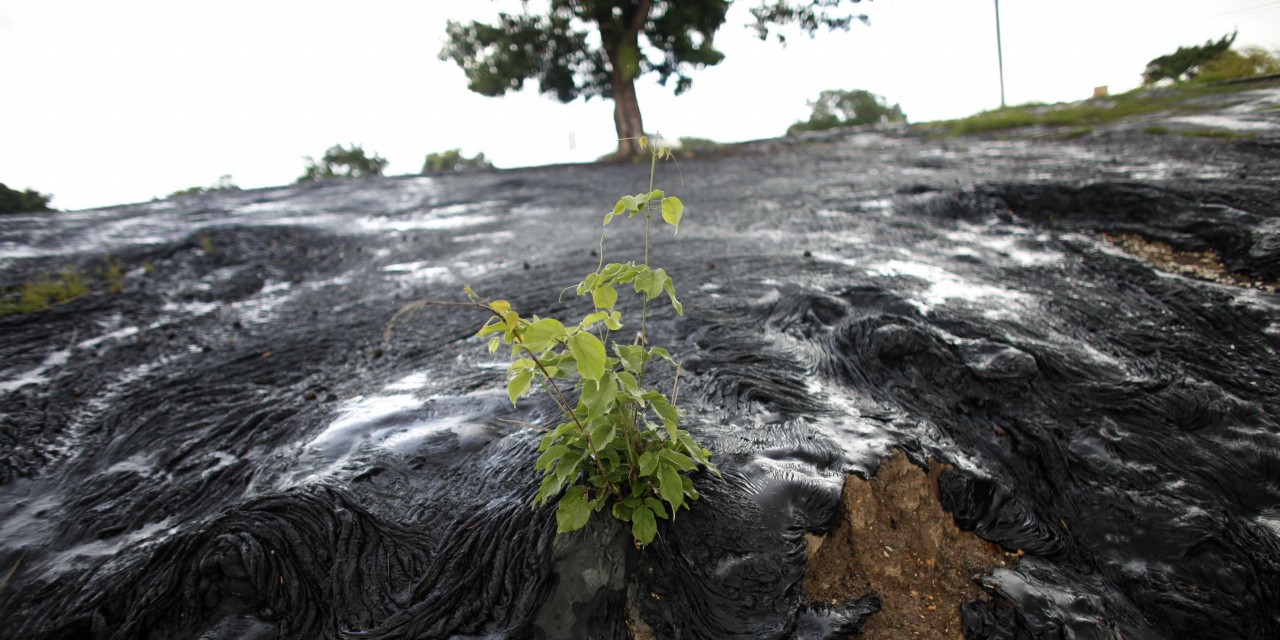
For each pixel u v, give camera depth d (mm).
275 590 2363
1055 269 5039
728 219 7707
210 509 2900
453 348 4352
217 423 3652
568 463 2154
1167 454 3002
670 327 4195
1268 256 4574
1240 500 2812
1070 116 12328
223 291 6289
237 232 8047
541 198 10797
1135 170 6992
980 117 14828
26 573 2627
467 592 2285
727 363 3613
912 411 3248
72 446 3602
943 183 7922
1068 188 6301
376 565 2408
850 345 3775
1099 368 3521
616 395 2010
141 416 3828
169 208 11375
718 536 2316
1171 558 2578
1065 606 2348
